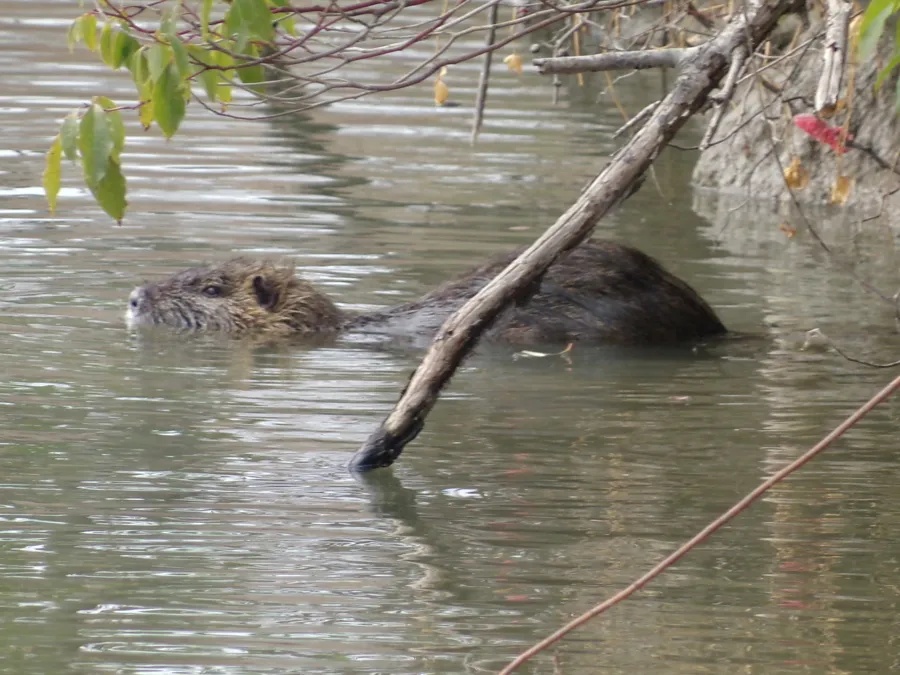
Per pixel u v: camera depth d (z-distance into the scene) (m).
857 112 19.73
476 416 11.09
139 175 19.42
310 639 7.25
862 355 12.80
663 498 9.35
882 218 18.48
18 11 30.14
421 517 8.97
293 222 17.34
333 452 10.20
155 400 11.40
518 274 9.27
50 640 7.20
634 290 13.55
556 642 7.25
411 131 22.50
